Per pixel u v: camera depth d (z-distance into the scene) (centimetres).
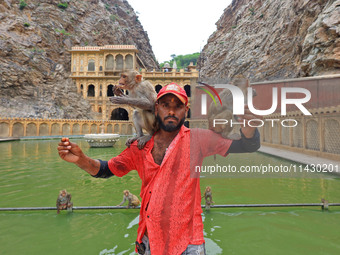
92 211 596
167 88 192
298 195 668
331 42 1812
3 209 575
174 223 184
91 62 4906
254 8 5409
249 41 4728
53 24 5069
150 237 185
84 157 207
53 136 3766
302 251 395
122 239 446
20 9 4719
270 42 3722
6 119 3281
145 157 212
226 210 584
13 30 4366
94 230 486
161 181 191
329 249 399
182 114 194
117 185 867
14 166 1262
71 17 5519
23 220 541
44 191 792
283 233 461
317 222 508
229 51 5550
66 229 493
